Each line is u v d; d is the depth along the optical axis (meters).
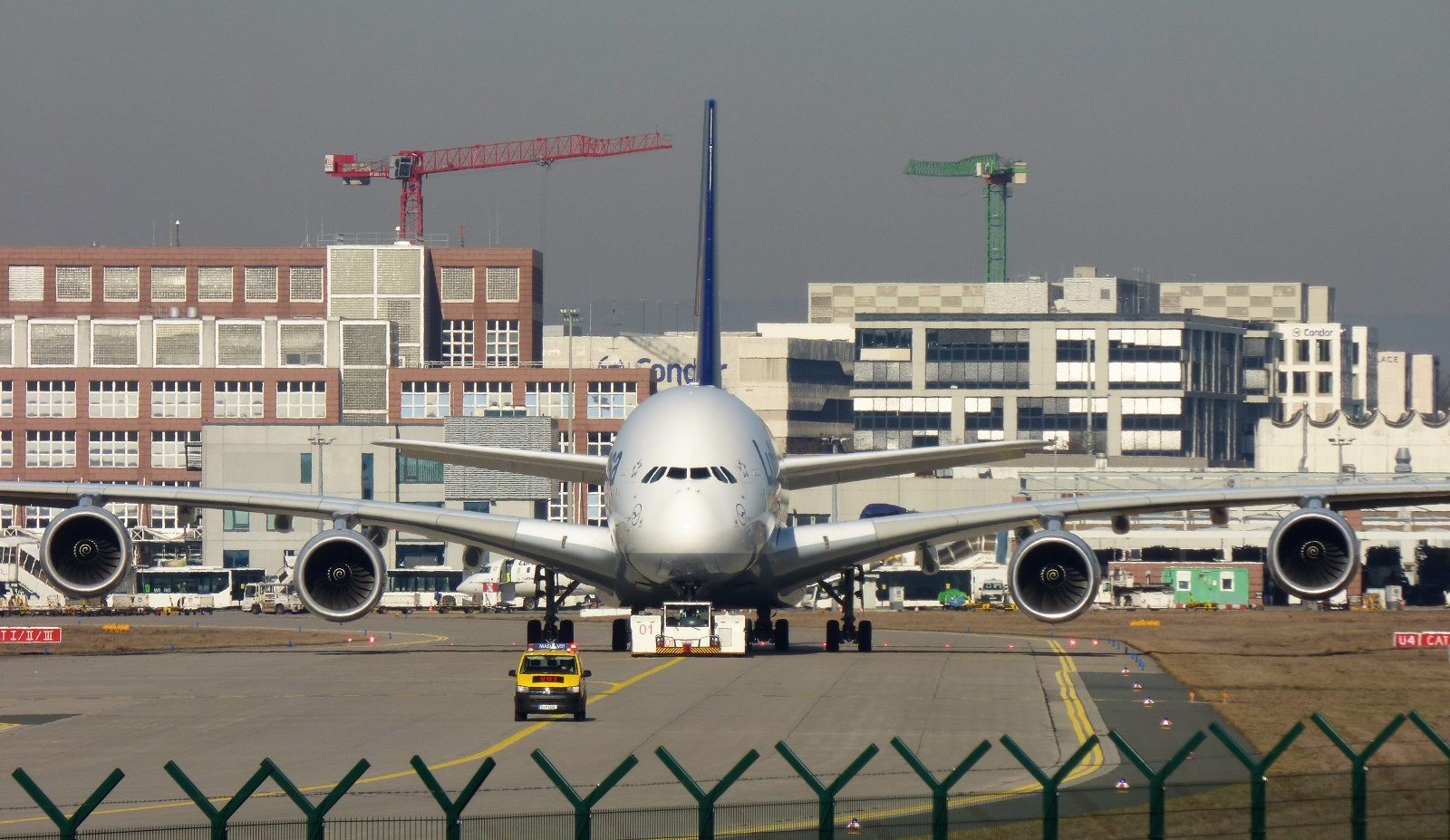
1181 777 102.06
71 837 71.50
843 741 120.06
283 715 137.88
